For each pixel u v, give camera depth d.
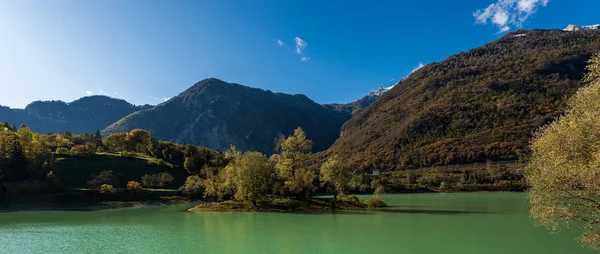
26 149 105.75
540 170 25.95
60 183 100.75
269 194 86.44
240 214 66.69
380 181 155.25
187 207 89.56
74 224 56.06
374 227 48.69
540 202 26.33
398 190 147.88
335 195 77.50
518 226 48.03
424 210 70.88
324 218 58.97
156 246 37.72
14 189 89.00
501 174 144.12
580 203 23.92
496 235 41.47
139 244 38.84
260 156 76.62
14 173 95.44
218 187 86.25
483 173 150.12
